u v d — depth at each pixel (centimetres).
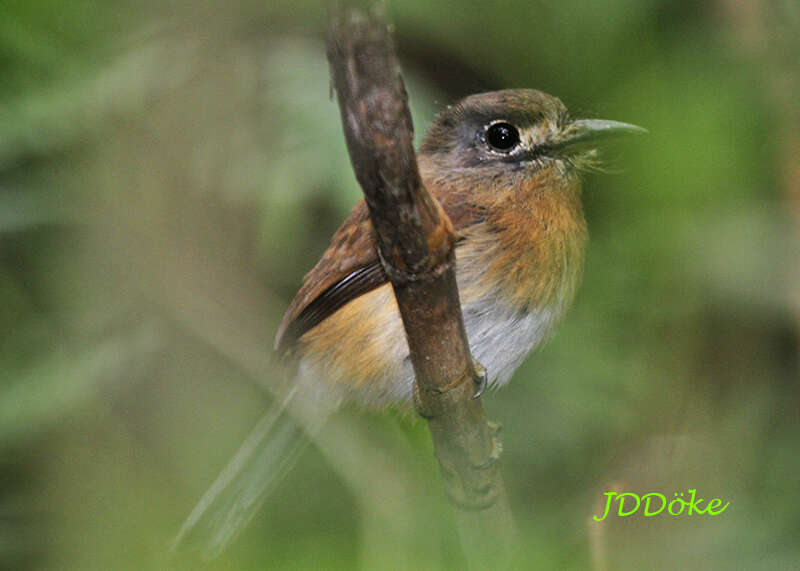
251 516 938
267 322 1017
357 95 530
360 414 1016
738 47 811
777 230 837
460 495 727
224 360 993
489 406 1031
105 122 963
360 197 1002
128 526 894
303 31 1016
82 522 922
